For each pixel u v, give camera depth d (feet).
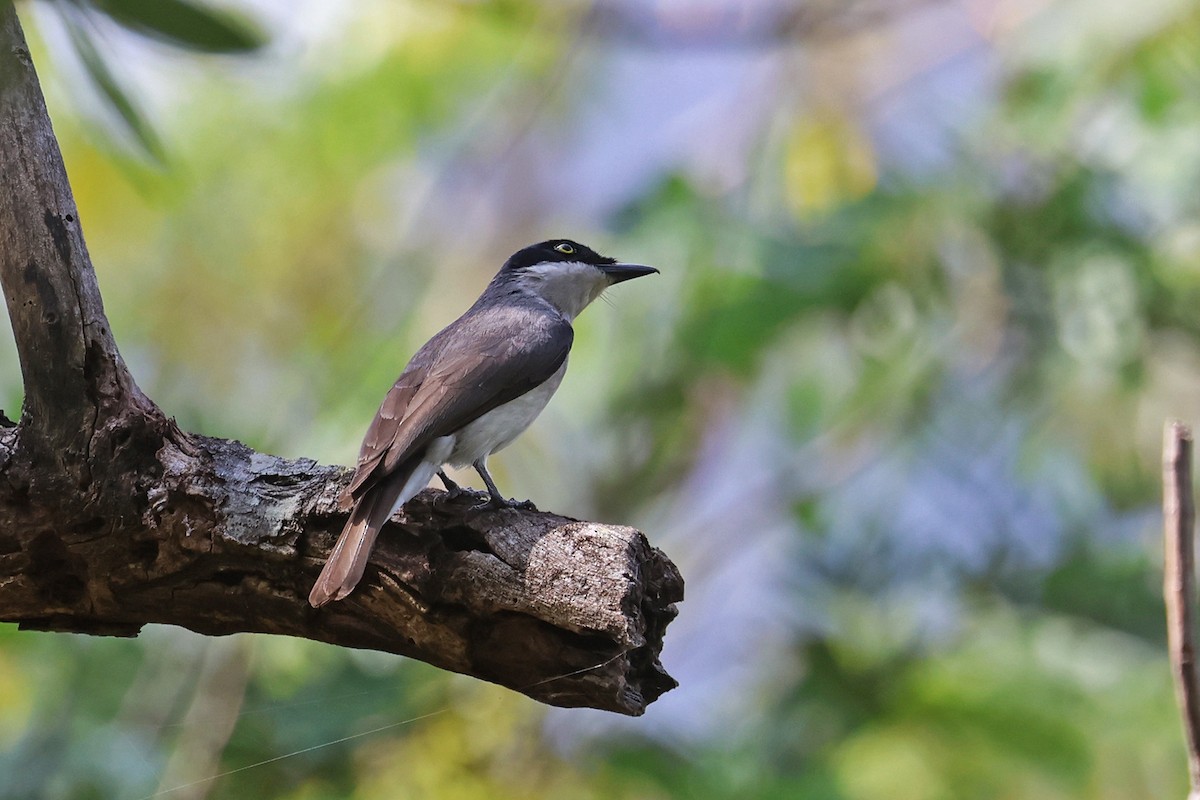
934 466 42.93
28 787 33.19
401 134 47.39
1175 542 17.69
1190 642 17.52
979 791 33.60
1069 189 42.01
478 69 48.03
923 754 33.81
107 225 43.70
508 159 49.29
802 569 39.22
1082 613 37.70
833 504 41.86
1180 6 40.88
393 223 48.57
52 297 20.94
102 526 21.29
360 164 47.39
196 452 21.66
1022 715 33.71
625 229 43.62
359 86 46.47
